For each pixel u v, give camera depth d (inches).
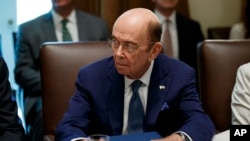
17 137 89.1
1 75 93.2
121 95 87.5
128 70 81.5
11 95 94.7
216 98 105.3
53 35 158.1
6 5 195.9
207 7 221.6
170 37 189.2
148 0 197.6
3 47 198.4
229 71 105.7
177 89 88.7
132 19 78.5
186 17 199.5
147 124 86.5
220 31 212.5
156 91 87.9
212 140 81.2
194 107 87.9
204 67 106.3
